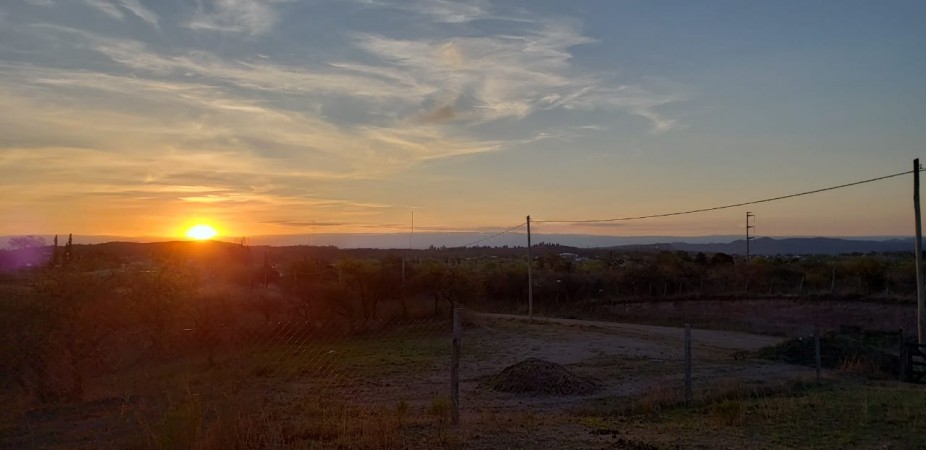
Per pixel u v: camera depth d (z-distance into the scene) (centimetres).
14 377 1117
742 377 1941
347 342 1778
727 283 5794
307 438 855
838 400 1417
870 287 5009
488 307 5209
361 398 1477
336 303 3566
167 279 1620
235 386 1010
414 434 917
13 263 2475
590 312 4909
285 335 1487
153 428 802
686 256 7175
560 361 2378
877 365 2138
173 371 1160
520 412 1342
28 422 916
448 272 4188
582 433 995
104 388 1112
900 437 1049
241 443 765
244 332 1374
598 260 8600
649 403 1393
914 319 3906
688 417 1259
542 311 5016
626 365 2256
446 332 2853
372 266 4000
